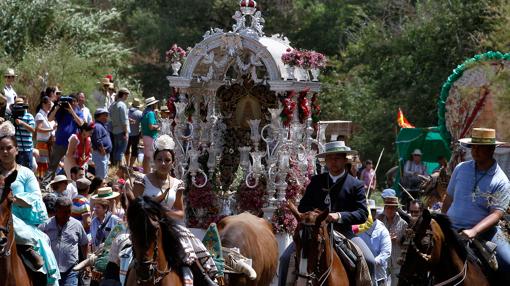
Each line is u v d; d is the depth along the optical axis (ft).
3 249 41.91
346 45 213.25
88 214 60.34
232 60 66.85
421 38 164.14
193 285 43.39
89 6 214.28
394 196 62.69
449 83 84.38
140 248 39.65
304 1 228.02
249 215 55.83
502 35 113.60
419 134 110.22
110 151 86.48
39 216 46.68
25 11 150.51
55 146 83.82
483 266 44.50
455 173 46.37
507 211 48.11
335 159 48.57
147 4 229.66
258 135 65.92
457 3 156.25
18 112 77.71
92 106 131.75
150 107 91.97
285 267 47.67
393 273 62.95
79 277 57.41
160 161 43.70
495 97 81.87
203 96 68.49
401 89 167.63
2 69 129.90
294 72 65.31
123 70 200.34
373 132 166.20
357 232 55.52
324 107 177.88
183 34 217.15
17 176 45.98
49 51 137.59
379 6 207.41
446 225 43.39
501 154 69.87
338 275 46.29
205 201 66.80
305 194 49.52
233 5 216.13
